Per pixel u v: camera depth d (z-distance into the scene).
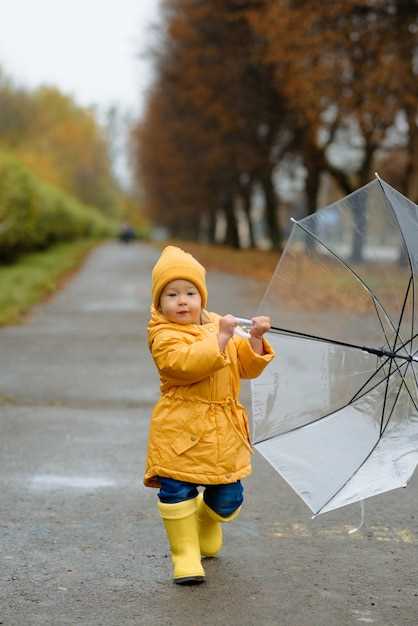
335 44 30.02
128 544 6.95
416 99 29.98
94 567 6.45
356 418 6.00
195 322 6.38
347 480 5.73
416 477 9.00
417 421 5.84
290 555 6.75
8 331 20.23
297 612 5.68
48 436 10.52
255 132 49.97
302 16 29.88
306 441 5.98
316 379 6.08
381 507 8.01
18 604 5.77
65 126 148.25
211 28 45.78
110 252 73.50
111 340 18.89
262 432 6.09
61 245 66.50
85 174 156.62
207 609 5.72
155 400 12.70
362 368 6.04
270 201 57.62
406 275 6.00
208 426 6.09
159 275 6.29
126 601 5.84
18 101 104.56
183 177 73.88
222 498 6.29
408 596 5.98
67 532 7.21
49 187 66.38
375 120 33.06
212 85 47.09
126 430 10.88
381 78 29.17
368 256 6.28
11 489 8.39
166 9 58.62
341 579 6.27
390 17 29.23
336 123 38.38
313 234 6.21
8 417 11.52
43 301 27.50
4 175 39.12
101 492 8.33
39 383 13.84
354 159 52.41
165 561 6.60
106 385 13.73
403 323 6.00
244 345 6.20
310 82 30.86
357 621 5.55
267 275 39.06
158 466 6.14
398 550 6.89
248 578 6.27
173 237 131.88
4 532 7.18
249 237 70.25
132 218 192.12
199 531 6.56
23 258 44.09
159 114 72.12
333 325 6.21
